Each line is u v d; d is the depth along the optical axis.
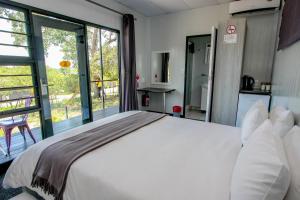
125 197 0.91
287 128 1.26
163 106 4.53
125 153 1.31
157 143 1.51
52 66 2.61
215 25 3.61
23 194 1.48
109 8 3.23
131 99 3.85
